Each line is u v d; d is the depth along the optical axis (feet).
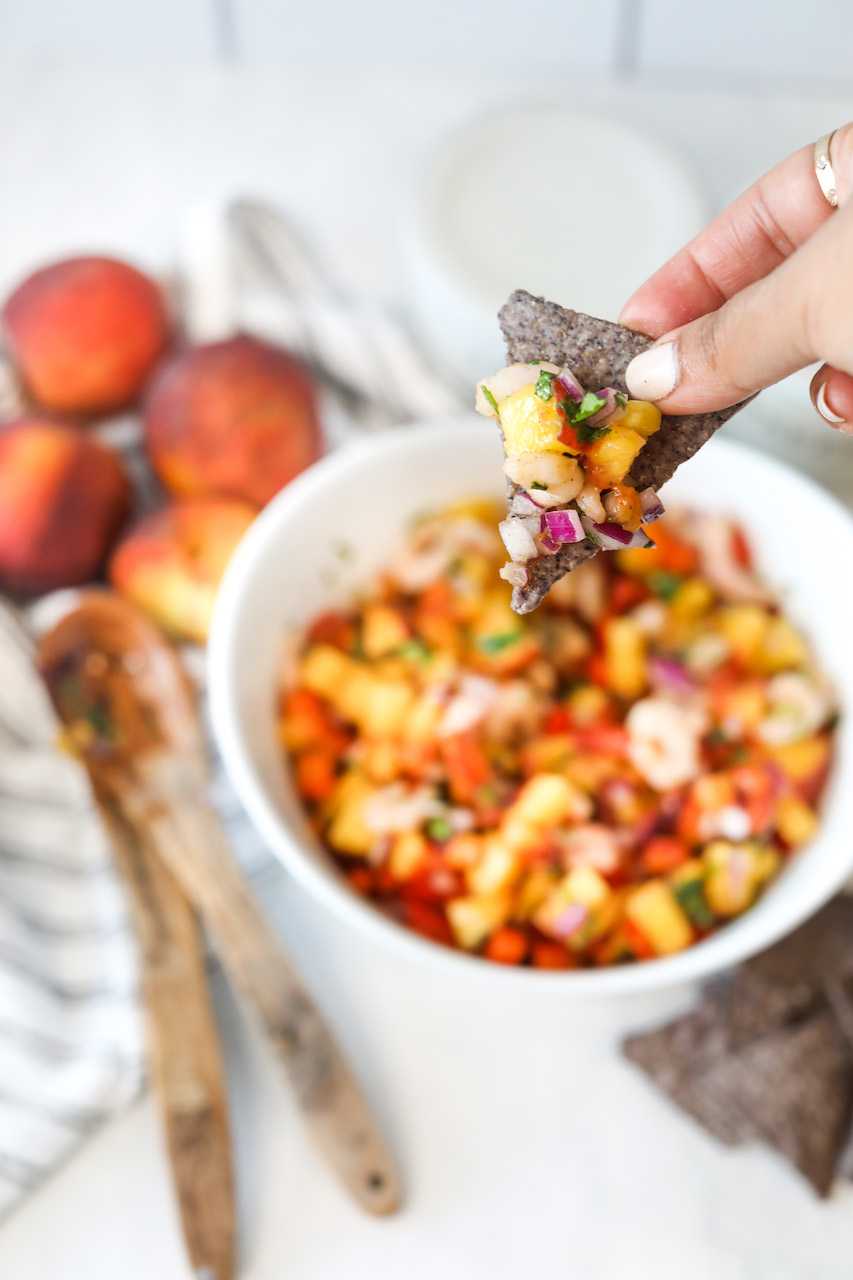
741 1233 2.42
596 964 2.43
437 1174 2.45
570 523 1.92
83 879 2.63
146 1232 2.41
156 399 2.72
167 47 3.24
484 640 2.52
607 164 2.85
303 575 2.54
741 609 2.58
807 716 2.47
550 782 2.38
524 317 2.01
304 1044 2.42
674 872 2.41
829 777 2.48
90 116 3.18
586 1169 2.45
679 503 2.57
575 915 2.36
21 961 2.52
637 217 2.82
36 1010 2.49
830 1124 2.39
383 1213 2.40
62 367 2.76
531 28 3.18
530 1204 2.43
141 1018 2.47
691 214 2.82
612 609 2.60
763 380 1.94
